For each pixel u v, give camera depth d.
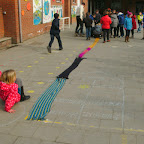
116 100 4.44
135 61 7.52
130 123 3.58
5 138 3.21
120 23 12.91
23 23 11.19
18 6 10.49
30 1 11.78
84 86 5.21
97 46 10.29
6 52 9.09
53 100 4.47
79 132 3.34
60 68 6.72
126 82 5.46
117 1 36.41
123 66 6.89
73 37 13.16
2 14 10.39
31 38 12.39
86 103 4.32
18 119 3.76
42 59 7.87
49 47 8.66
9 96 4.05
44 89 5.07
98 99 4.49
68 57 8.12
